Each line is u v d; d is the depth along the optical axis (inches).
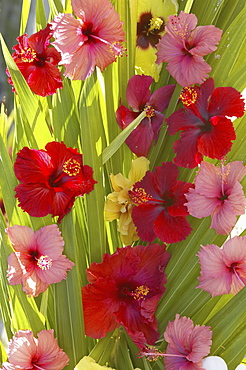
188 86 46.3
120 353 47.9
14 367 44.5
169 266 47.8
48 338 45.3
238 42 46.9
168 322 47.1
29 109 45.7
